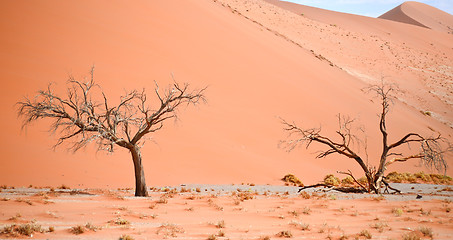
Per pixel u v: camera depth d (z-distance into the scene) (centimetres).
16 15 4725
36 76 3906
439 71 11862
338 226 1477
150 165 3441
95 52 4638
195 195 2455
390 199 2527
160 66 4847
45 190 2500
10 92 3622
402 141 3064
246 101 4988
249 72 5659
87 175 3070
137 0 6175
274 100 5278
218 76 5225
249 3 12462
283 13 12925
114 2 5841
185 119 4219
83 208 1717
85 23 5100
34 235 1166
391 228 1498
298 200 2356
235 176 3591
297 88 5844
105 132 2250
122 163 3400
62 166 3105
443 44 15262
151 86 4428
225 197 2386
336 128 5281
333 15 15450
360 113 6116
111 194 2317
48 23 4819
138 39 5219
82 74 4172
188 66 5119
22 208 1616
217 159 3781
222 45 6059
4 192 2255
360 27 14675
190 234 1293
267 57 6444
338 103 6078
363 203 2288
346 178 4041
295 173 4003
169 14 6206
